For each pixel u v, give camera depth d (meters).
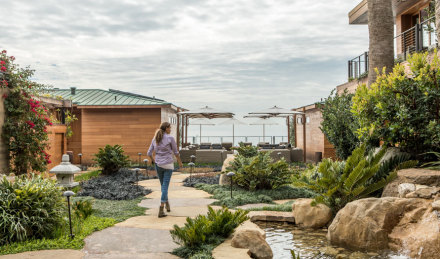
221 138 30.33
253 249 4.95
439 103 7.39
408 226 5.37
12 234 4.83
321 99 14.62
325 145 18.22
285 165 9.78
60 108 17.14
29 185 5.66
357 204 5.74
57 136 15.09
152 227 5.97
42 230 5.23
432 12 12.99
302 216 6.77
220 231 5.45
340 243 5.61
